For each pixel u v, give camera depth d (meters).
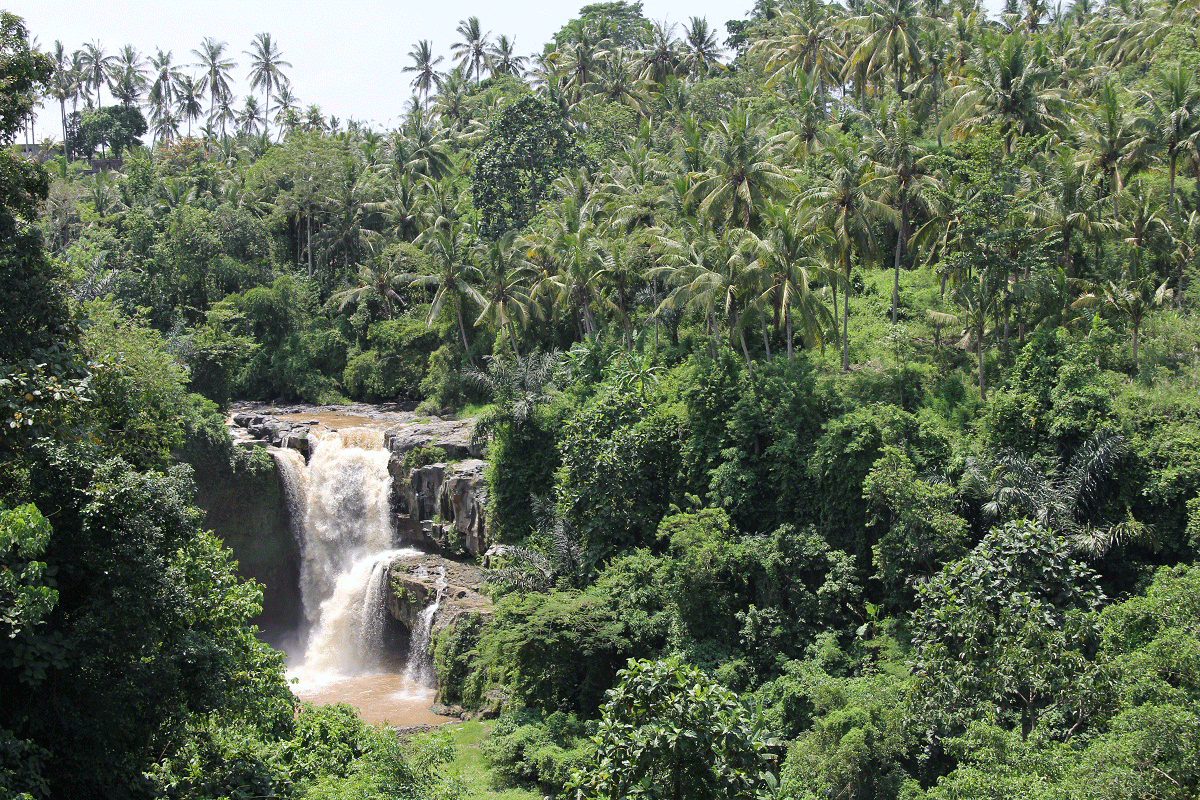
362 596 55.44
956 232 53.75
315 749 27.58
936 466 43.91
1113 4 90.00
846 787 31.69
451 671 46.25
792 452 46.62
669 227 59.81
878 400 50.12
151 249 79.62
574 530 49.84
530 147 79.25
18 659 18.34
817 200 54.06
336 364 81.06
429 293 83.25
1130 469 40.41
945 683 31.67
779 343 60.44
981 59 60.97
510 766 36.78
